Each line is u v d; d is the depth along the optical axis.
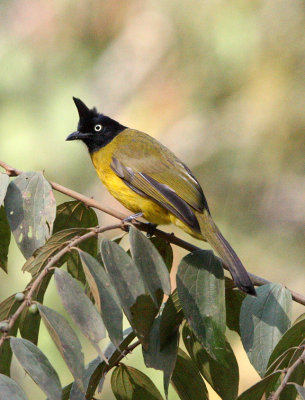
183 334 5.16
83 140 7.59
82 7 13.32
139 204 7.01
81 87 13.09
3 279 11.72
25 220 5.04
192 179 6.87
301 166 12.38
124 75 12.88
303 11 12.56
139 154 7.16
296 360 4.23
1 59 13.29
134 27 13.01
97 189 12.30
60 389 3.59
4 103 13.09
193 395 5.14
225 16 12.62
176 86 12.62
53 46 13.37
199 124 12.41
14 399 3.40
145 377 5.03
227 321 5.38
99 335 3.96
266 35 12.50
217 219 12.48
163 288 4.51
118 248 4.41
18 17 13.55
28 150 12.62
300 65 12.40
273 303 4.82
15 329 4.50
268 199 12.42
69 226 5.68
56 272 4.06
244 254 12.31
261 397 4.23
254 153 12.38
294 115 12.28
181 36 12.77
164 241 5.65
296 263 12.27
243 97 12.44
